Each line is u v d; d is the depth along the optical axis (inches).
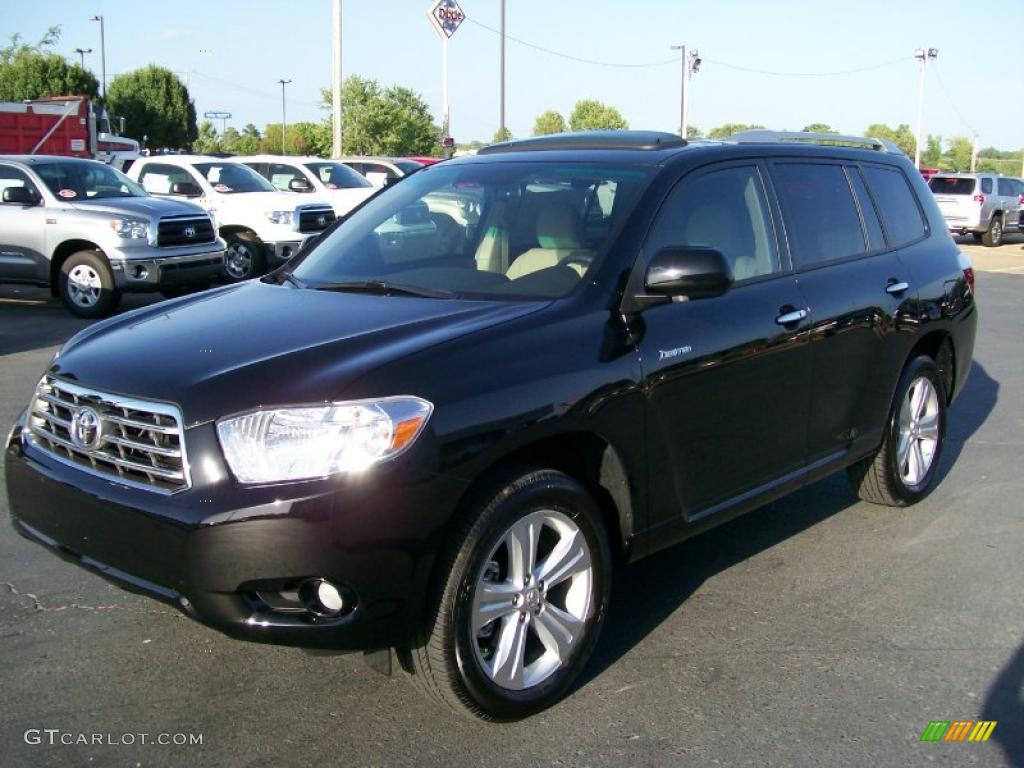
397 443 118.5
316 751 127.0
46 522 134.1
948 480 243.6
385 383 120.7
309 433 116.7
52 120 905.5
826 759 127.0
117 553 124.6
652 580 181.6
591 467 144.6
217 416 118.9
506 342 132.6
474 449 123.4
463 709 128.6
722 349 157.5
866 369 194.9
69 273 478.3
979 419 306.7
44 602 165.6
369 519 116.3
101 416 128.0
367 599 117.9
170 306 160.7
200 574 116.7
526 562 132.4
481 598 127.6
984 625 165.3
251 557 115.1
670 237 158.6
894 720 136.3
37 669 144.9
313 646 118.6
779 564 189.6
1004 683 146.6
